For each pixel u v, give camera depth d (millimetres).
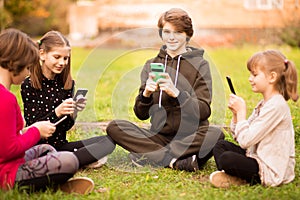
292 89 3355
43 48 3676
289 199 3076
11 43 3010
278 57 3359
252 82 3432
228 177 3402
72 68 11242
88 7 21516
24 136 3107
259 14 18094
